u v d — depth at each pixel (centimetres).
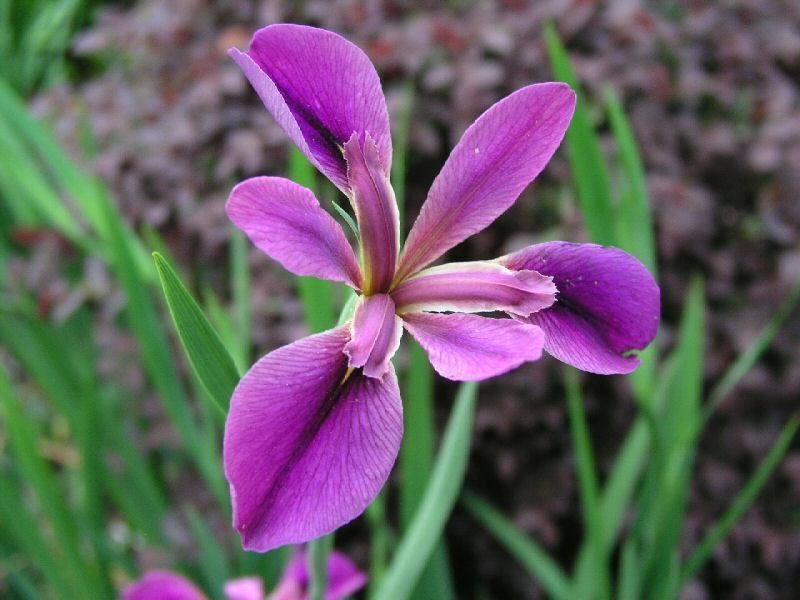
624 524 52
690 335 37
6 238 63
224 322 37
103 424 49
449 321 21
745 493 35
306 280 30
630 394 50
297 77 21
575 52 55
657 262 54
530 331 20
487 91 52
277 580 39
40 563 39
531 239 51
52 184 58
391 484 54
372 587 40
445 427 52
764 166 53
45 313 54
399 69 52
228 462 17
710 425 54
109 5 90
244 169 55
